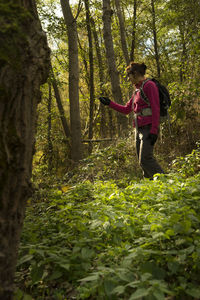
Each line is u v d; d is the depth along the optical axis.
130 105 4.16
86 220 2.25
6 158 1.28
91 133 11.77
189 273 1.69
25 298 1.57
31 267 1.96
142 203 2.71
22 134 1.34
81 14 12.42
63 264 1.69
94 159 5.21
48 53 1.56
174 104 5.53
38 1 9.26
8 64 1.29
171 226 1.92
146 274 1.48
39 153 11.16
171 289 1.57
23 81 1.34
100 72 12.52
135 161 5.26
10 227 1.32
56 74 9.73
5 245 1.30
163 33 13.82
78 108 9.32
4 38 1.29
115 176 4.98
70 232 2.27
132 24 12.47
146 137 3.77
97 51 13.05
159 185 3.00
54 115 11.05
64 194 3.71
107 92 12.17
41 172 8.40
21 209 1.38
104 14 8.38
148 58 13.66
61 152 10.67
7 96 1.29
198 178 3.34
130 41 13.73
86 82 13.89
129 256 1.68
